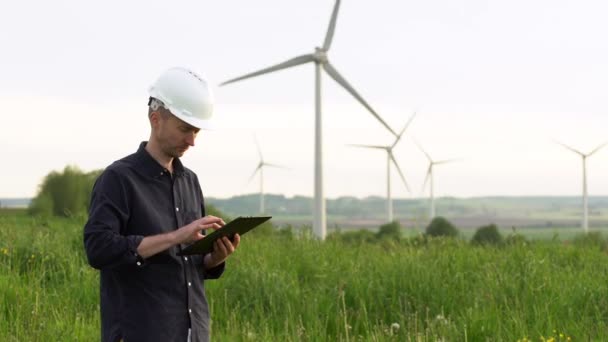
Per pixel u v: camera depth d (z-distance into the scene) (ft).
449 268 33.19
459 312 27.86
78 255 34.37
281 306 28.48
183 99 13.69
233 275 30.48
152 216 13.79
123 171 13.74
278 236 43.96
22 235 36.04
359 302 28.78
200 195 14.89
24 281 29.09
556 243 40.98
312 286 31.12
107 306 13.79
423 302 28.63
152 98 13.89
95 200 13.58
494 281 30.22
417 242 40.40
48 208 146.20
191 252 13.84
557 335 23.68
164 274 13.67
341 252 37.99
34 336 21.67
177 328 13.69
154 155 14.06
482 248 38.37
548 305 27.25
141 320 13.52
